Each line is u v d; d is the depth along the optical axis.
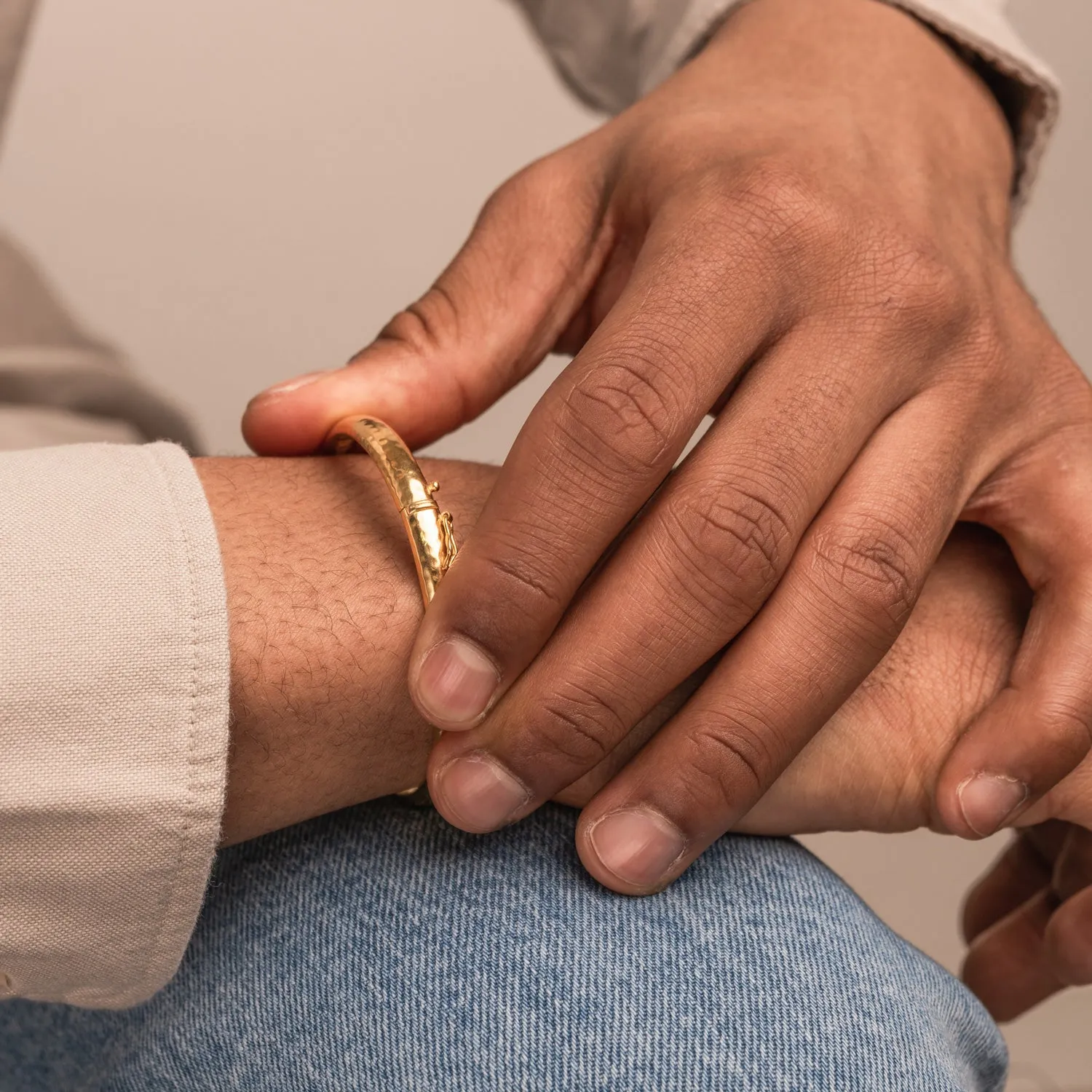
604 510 0.34
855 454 0.37
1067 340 0.94
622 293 0.37
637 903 0.35
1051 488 0.39
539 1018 0.34
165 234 0.83
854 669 0.36
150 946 0.34
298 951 0.35
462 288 0.41
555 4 0.64
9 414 0.55
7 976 0.34
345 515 0.36
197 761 0.33
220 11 0.79
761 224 0.37
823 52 0.44
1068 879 0.45
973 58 0.46
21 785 0.33
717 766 0.35
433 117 0.85
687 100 0.42
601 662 0.34
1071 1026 0.84
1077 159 0.88
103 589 0.33
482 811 0.35
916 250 0.38
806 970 0.35
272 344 0.88
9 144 0.79
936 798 0.38
